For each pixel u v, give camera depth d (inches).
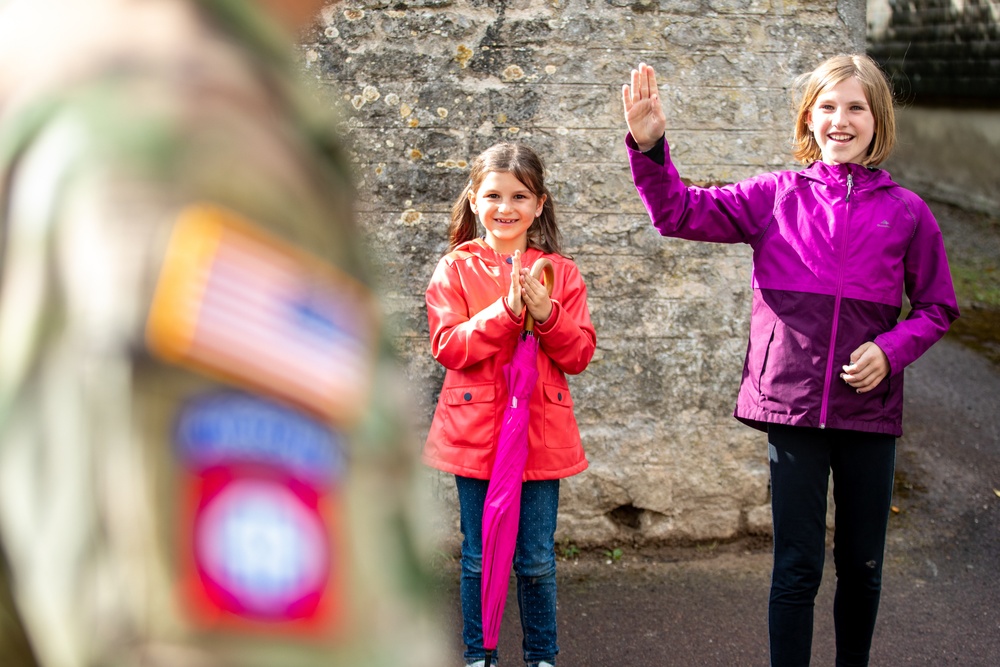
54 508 14.6
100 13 17.5
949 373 230.2
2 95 16.8
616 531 162.9
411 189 155.9
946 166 395.9
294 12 20.5
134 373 14.4
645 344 159.9
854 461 109.0
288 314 15.7
